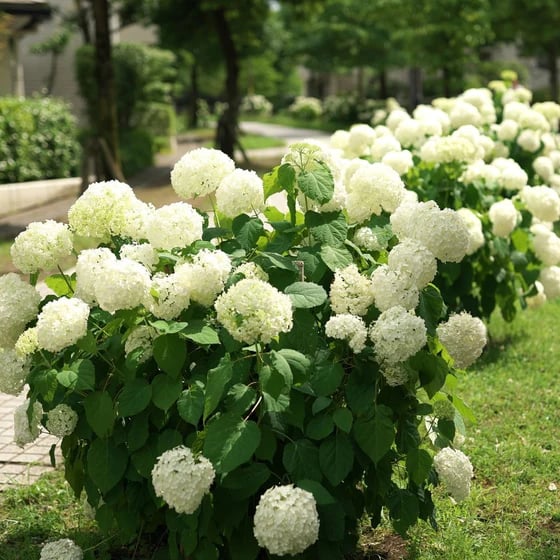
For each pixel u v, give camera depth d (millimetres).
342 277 3600
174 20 21672
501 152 7289
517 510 4277
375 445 3461
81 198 3723
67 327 3428
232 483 3406
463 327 3617
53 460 3889
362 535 4078
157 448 3508
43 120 15242
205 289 3467
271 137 29656
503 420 5172
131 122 24469
